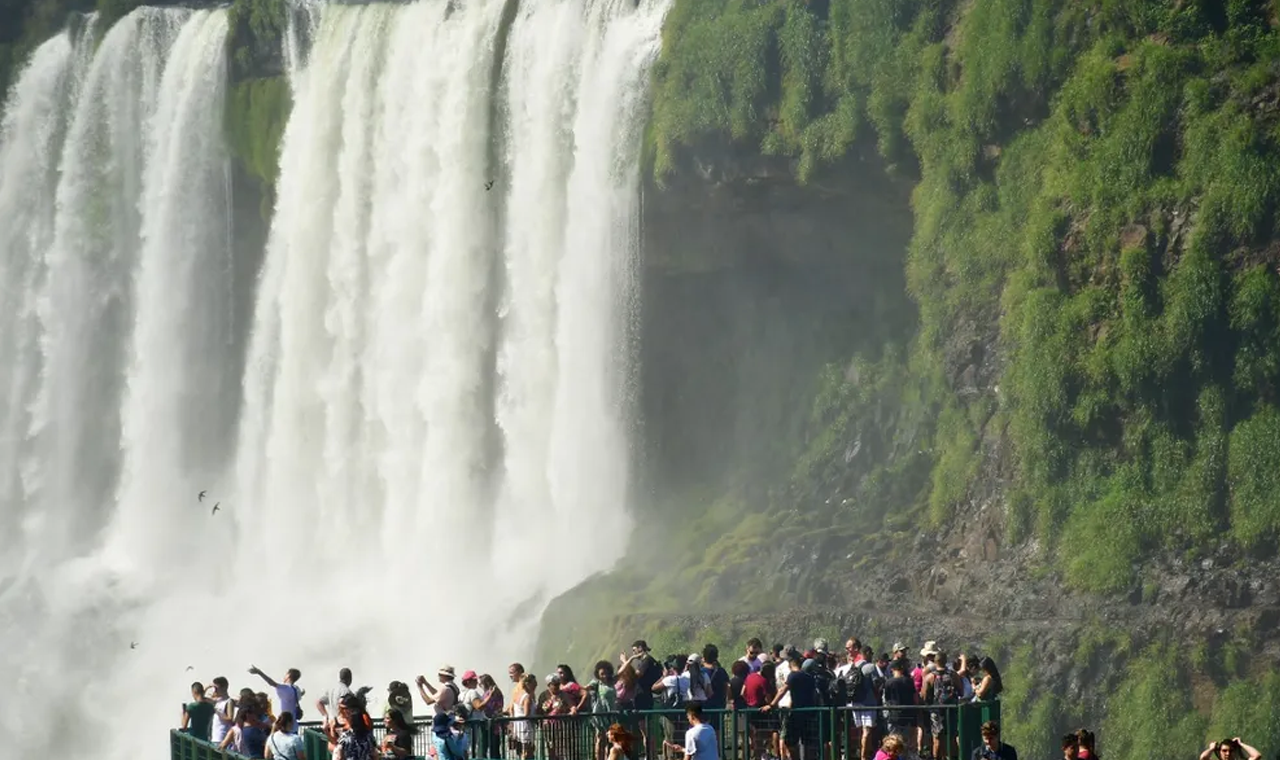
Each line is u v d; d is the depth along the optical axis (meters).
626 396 77.06
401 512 83.12
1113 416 58.34
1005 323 62.25
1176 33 59.78
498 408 80.31
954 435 64.62
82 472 95.25
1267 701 51.09
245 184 91.88
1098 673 54.56
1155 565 55.84
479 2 83.81
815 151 69.25
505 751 35.69
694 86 72.94
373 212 85.75
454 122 83.31
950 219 65.56
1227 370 56.56
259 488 88.38
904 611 61.00
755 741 36.44
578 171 78.25
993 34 64.25
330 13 89.19
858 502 68.19
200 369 92.94
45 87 97.00
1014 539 59.91
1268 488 54.84
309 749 34.78
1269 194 56.47
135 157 94.81
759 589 66.31
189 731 39.53
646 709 37.25
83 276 95.25
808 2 70.88
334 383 86.25
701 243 75.12
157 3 97.25
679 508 75.00
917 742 36.81
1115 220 59.00
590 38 78.94
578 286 78.00
